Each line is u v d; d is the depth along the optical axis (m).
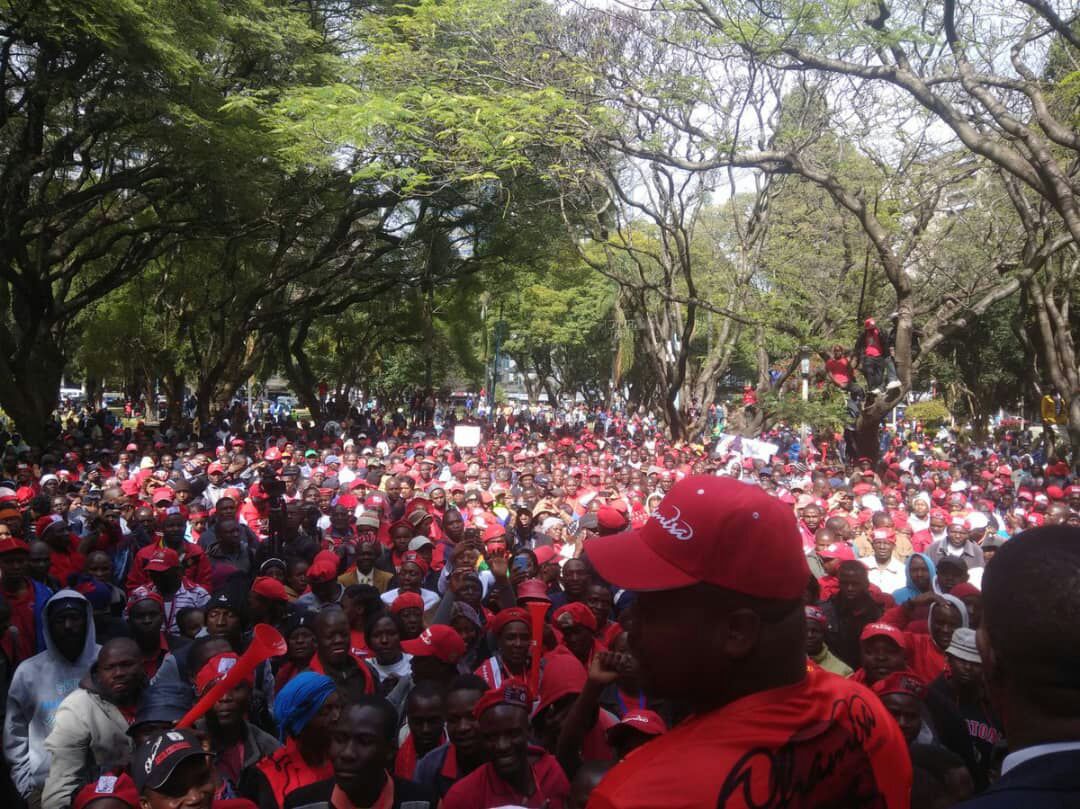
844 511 12.69
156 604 6.67
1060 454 28.72
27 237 23.44
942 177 20.19
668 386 29.27
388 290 36.31
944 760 3.98
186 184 25.50
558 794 4.21
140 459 21.14
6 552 7.07
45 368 26.55
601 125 17.30
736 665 1.78
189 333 37.28
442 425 46.56
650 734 3.48
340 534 11.34
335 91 21.12
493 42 19.03
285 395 84.44
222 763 4.72
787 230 26.88
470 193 28.83
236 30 23.66
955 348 44.88
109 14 19.27
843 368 20.58
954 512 11.89
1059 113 17.56
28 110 21.94
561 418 60.81
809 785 1.71
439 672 5.79
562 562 10.54
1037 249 20.38
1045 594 1.55
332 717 4.61
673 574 1.79
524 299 52.81
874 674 5.30
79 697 5.21
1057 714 1.55
